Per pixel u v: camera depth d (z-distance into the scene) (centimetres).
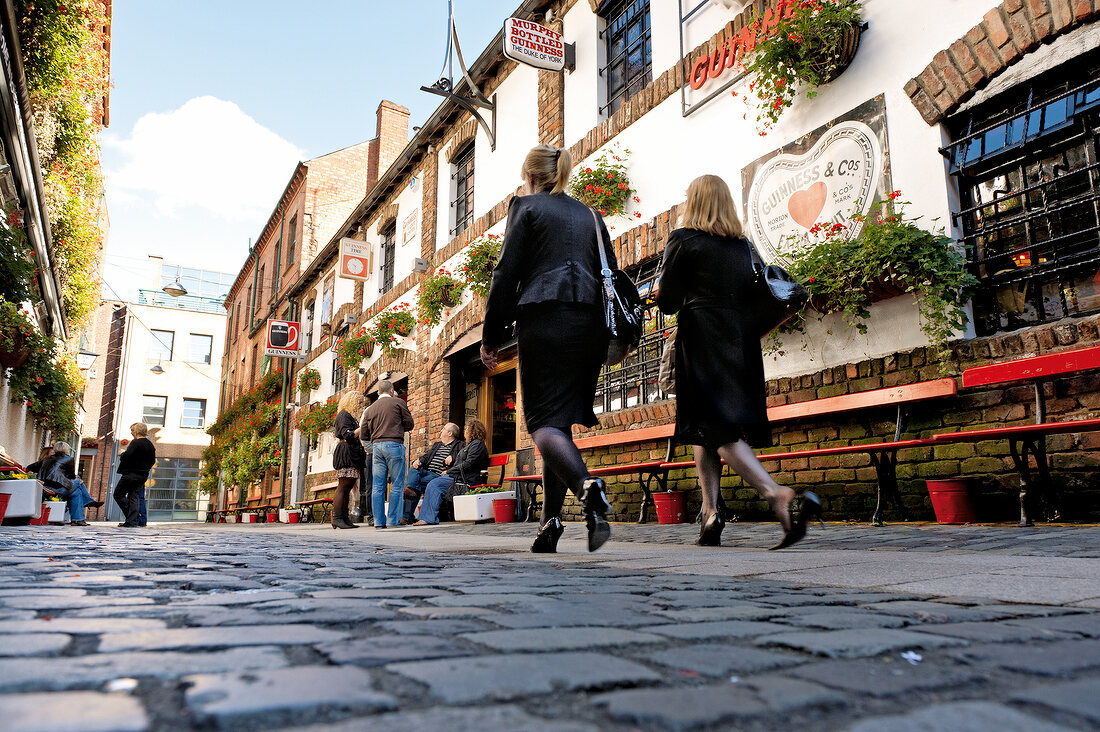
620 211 756
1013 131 454
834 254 491
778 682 85
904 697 80
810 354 553
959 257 453
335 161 2006
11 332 668
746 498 589
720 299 302
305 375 1666
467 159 1127
